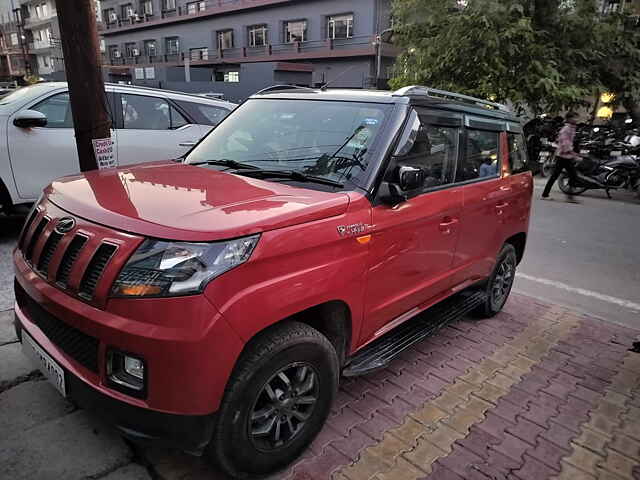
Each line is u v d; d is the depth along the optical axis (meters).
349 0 29.86
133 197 2.23
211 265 1.83
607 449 2.76
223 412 1.98
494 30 12.27
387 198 2.61
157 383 1.83
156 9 43.44
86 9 4.01
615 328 4.41
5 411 2.63
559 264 6.20
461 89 13.22
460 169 3.43
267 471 2.29
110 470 2.30
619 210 9.89
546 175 14.60
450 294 3.62
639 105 15.68
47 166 5.32
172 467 2.36
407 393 3.16
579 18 13.23
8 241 5.47
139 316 1.81
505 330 4.25
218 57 38.94
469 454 2.62
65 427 2.54
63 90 5.54
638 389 3.41
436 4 13.59
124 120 5.91
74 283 1.97
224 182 2.55
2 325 3.54
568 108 13.79
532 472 2.53
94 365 1.96
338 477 2.37
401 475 2.42
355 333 2.62
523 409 3.08
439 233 3.14
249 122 3.37
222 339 1.85
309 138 2.94
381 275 2.67
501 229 4.05
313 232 2.18
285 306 2.07
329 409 2.48
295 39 33.72
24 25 58.00
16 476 2.21
